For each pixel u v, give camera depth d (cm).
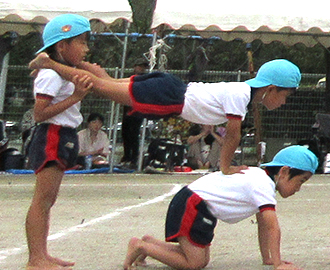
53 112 843
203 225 873
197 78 2491
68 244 1066
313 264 921
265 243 921
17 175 2134
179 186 1906
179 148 2286
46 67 848
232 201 875
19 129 2347
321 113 2483
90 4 2081
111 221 1305
